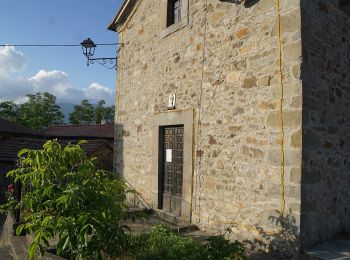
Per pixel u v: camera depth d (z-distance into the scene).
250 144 4.61
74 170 3.52
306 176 4.01
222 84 5.14
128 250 3.72
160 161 6.65
